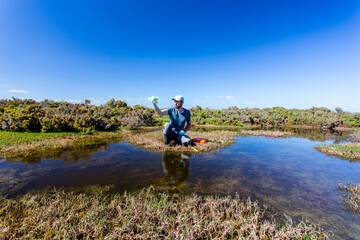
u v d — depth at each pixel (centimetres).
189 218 252
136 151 620
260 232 229
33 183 353
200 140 742
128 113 1645
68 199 296
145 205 275
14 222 238
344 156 621
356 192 346
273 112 2927
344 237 231
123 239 221
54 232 222
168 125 655
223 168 471
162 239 224
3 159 502
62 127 937
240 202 305
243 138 1027
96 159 520
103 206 273
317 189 361
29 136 768
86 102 2020
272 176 425
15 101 1605
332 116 2484
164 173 422
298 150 723
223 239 222
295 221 259
